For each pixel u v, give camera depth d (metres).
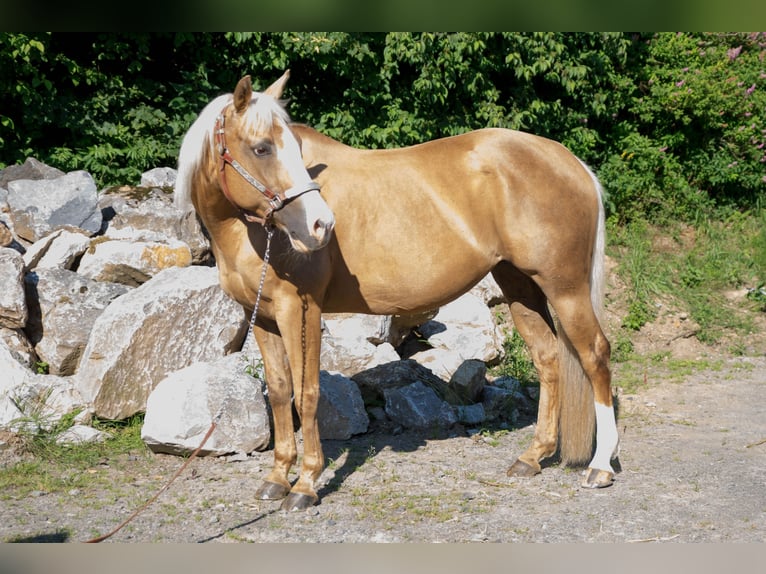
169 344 5.46
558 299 4.45
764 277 9.55
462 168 4.36
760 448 5.34
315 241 3.66
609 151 10.75
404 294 4.34
